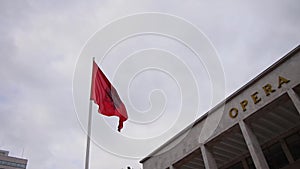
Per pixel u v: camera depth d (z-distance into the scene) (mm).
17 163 88562
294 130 18359
